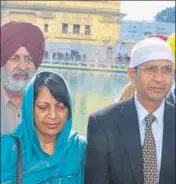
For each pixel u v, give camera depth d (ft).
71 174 4.85
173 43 5.47
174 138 4.57
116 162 4.59
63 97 4.70
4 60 6.37
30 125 4.79
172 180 4.50
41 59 6.63
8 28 6.34
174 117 4.68
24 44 6.35
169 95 5.29
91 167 4.73
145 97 4.62
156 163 4.54
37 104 4.70
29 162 4.78
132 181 4.54
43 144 4.90
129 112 4.75
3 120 6.51
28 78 6.48
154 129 4.65
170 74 4.60
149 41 4.66
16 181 4.69
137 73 4.64
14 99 6.52
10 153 4.79
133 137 4.62
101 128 4.70
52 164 4.79
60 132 4.92
